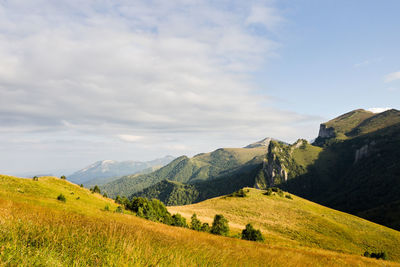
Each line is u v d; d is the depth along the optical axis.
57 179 62.88
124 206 55.62
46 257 4.14
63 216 8.98
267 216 92.88
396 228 132.00
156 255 5.48
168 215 48.03
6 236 4.68
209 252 7.62
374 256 48.94
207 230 49.34
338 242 69.75
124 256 4.98
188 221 69.88
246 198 121.88
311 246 61.56
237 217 90.56
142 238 7.21
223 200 121.06
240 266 6.88
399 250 67.62
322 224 84.62
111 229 7.00
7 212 7.08
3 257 3.74
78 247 5.05
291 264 9.52
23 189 38.59
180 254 6.17
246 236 47.22
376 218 154.62
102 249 5.16
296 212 99.00
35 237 5.07
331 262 15.98
